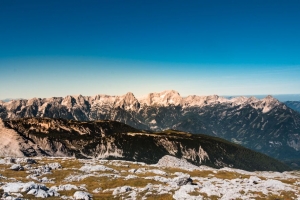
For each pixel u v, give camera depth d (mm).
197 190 68750
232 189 71062
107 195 70750
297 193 71562
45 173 103500
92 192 76125
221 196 64938
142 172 111250
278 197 66688
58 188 76188
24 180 86562
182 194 65125
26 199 54250
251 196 66312
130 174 105625
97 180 91125
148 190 71688
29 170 105312
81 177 95625
